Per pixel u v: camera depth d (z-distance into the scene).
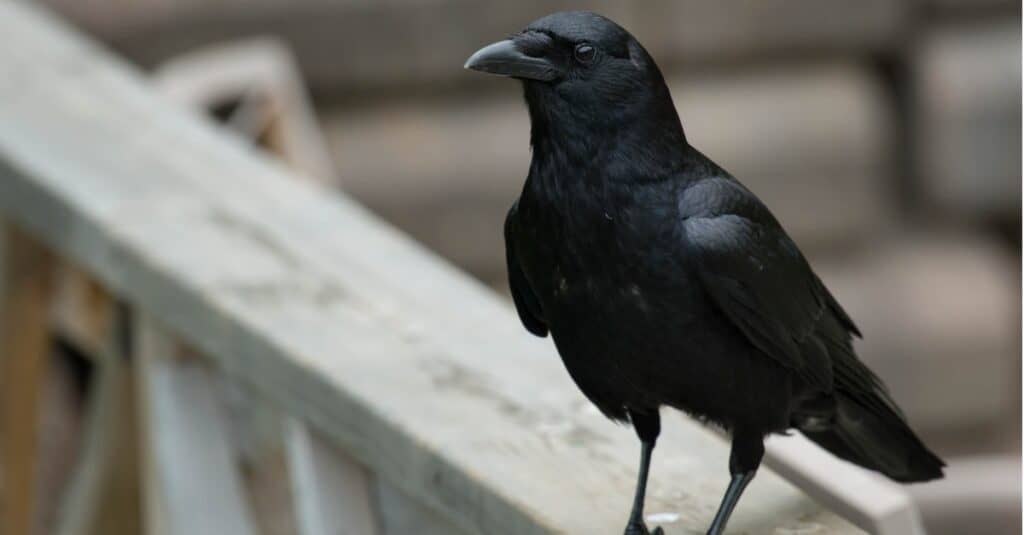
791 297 5.73
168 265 7.06
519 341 6.45
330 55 12.88
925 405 13.75
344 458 6.36
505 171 13.26
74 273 8.82
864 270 13.77
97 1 12.54
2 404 9.19
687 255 5.44
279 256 7.20
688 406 5.66
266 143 11.27
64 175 8.12
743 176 13.41
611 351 5.57
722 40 13.23
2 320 8.98
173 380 7.26
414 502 6.05
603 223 5.46
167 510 7.19
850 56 13.59
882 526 5.99
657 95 5.53
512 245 5.77
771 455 6.38
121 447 8.30
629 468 5.62
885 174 13.80
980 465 9.20
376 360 6.22
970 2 13.55
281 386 6.42
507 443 5.66
